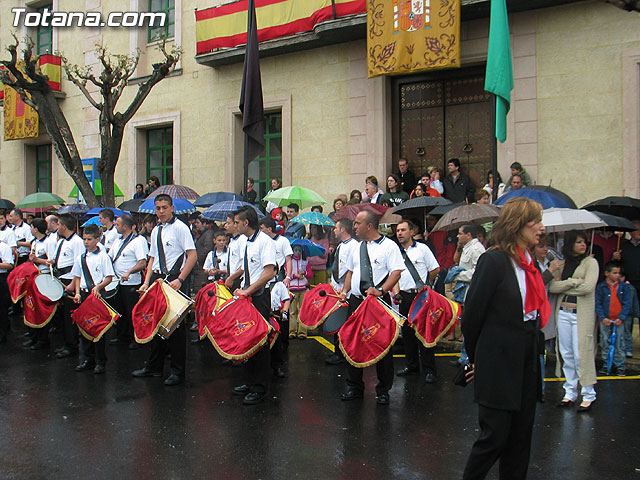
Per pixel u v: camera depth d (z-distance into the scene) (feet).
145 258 25.86
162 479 13.07
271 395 19.76
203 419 17.19
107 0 55.11
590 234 23.84
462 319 11.10
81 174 43.04
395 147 40.93
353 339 18.48
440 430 16.28
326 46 42.68
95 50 55.11
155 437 15.69
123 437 15.69
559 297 18.72
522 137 35.63
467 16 36.40
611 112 33.12
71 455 14.44
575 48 34.09
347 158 41.83
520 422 10.91
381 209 32.17
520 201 11.09
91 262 23.66
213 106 48.34
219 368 23.63
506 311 10.75
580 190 33.94
